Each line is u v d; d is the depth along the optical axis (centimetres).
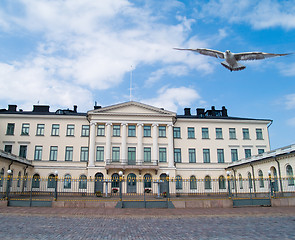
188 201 2136
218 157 4591
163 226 1345
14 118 4356
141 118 4428
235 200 2195
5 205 2108
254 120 4744
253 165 3634
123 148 4288
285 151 2948
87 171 4228
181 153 4534
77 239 1039
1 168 3128
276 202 2205
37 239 1027
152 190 4147
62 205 2102
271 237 1062
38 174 4197
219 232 1177
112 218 1616
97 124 4384
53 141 4338
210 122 4703
